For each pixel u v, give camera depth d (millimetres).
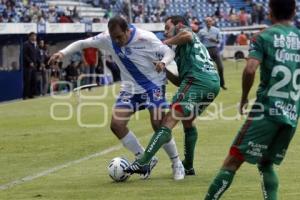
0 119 44750
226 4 127625
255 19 124312
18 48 63281
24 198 20703
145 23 93375
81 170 25578
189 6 123062
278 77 16203
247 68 16078
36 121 43000
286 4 16391
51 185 22719
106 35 22797
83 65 65438
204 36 58938
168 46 22172
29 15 81625
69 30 71312
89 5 105250
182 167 23344
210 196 17000
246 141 16438
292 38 16344
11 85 62344
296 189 21328
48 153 30125
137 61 22547
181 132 35844
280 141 16766
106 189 21750
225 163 16891
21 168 26391
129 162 24672
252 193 20734
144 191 21328
